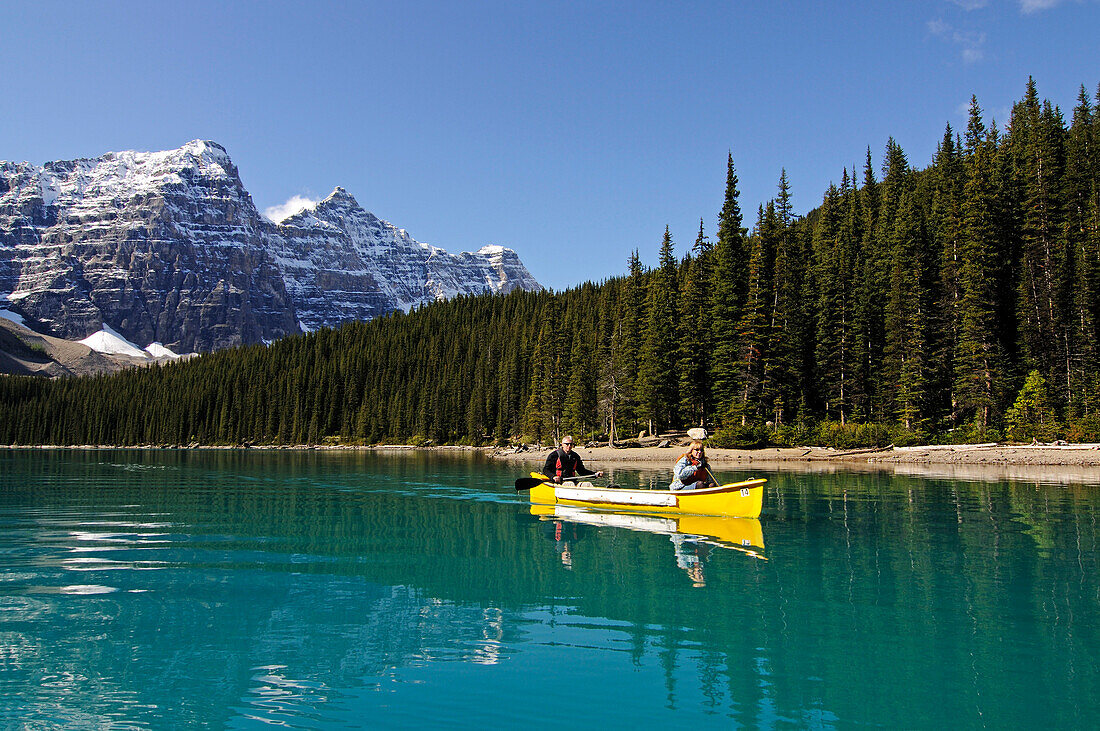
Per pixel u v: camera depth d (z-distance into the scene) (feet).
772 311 200.85
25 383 574.15
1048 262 181.27
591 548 38.63
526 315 430.61
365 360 460.14
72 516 53.62
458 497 69.51
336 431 441.68
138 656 21.27
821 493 70.69
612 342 267.18
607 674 19.69
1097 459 124.67
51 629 23.93
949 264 191.11
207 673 19.86
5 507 60.39
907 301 187.62
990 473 105.50
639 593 28.48
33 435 507.30
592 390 258.98
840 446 173.06
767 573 32.09
